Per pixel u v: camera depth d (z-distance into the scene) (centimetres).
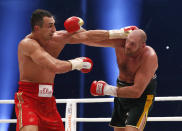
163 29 762
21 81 275
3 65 841
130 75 310
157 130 736
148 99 308
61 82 795
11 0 820
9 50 843
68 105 394
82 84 790
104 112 766
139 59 299
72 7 792
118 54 316
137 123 300
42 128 271
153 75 307
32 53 259
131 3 785
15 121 409
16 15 833
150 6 771
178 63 747
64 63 259
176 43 752
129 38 287
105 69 794
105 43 310
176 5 748
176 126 725
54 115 278
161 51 760
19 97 270
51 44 280
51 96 278
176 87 741
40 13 265
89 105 774
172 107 710
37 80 271
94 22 805
